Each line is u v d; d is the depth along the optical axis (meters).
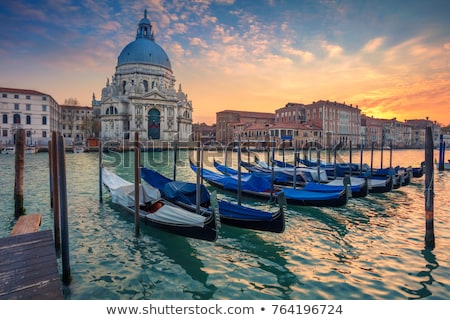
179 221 9.20
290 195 13.55
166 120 77.81
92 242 9.30
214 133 115.50
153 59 82.56
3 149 48.75
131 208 11.64
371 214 13.04
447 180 24.14
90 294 6.45
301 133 72.69
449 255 8.52
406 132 113.50
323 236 10.12
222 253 8.69
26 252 6.55
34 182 20.33
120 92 78.94
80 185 19.25
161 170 30.86
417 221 11.99
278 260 8.24
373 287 6.80
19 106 66.69
